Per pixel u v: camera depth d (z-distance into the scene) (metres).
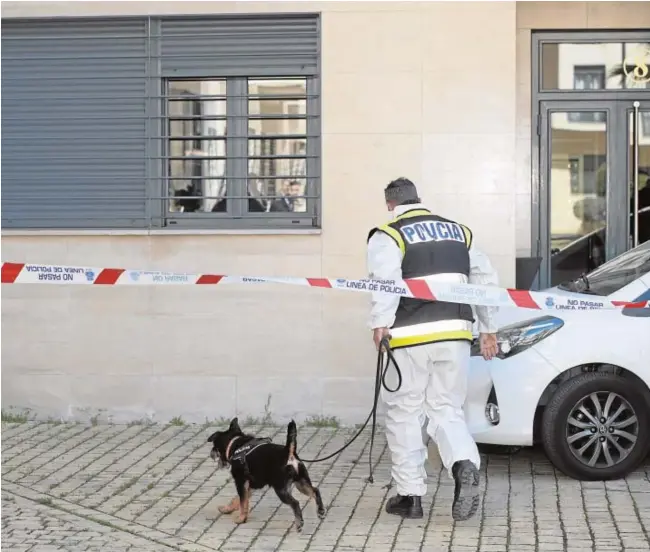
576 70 9.29
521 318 6.96
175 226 8.69
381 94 8.36
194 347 8.54
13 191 8.80
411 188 5.95
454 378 5.71
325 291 8.41
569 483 6.61
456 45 8.30
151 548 5.43
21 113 8.77
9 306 8.68
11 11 8.62
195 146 8.70
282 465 5.54
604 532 5.56
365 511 6.03
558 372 6.56
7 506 6.23
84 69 8.70
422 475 5.83
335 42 8.38
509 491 6.43
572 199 9.37
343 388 8.45
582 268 9.38
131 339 8.59
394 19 8.33
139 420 8.61
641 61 9.24
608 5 9.15
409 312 5.69
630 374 6.70
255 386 8.51
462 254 5.81
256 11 8.44
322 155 8.42
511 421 6.55
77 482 6.79
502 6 8.26
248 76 8.60
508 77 8.28
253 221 8.67
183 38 8.62
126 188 8.71
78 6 8.59
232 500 6.03
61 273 6.20
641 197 9.30
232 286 8.48
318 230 8.40
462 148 8.33
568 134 9.33
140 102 8.68
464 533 5.58
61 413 8.68
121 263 8.56
